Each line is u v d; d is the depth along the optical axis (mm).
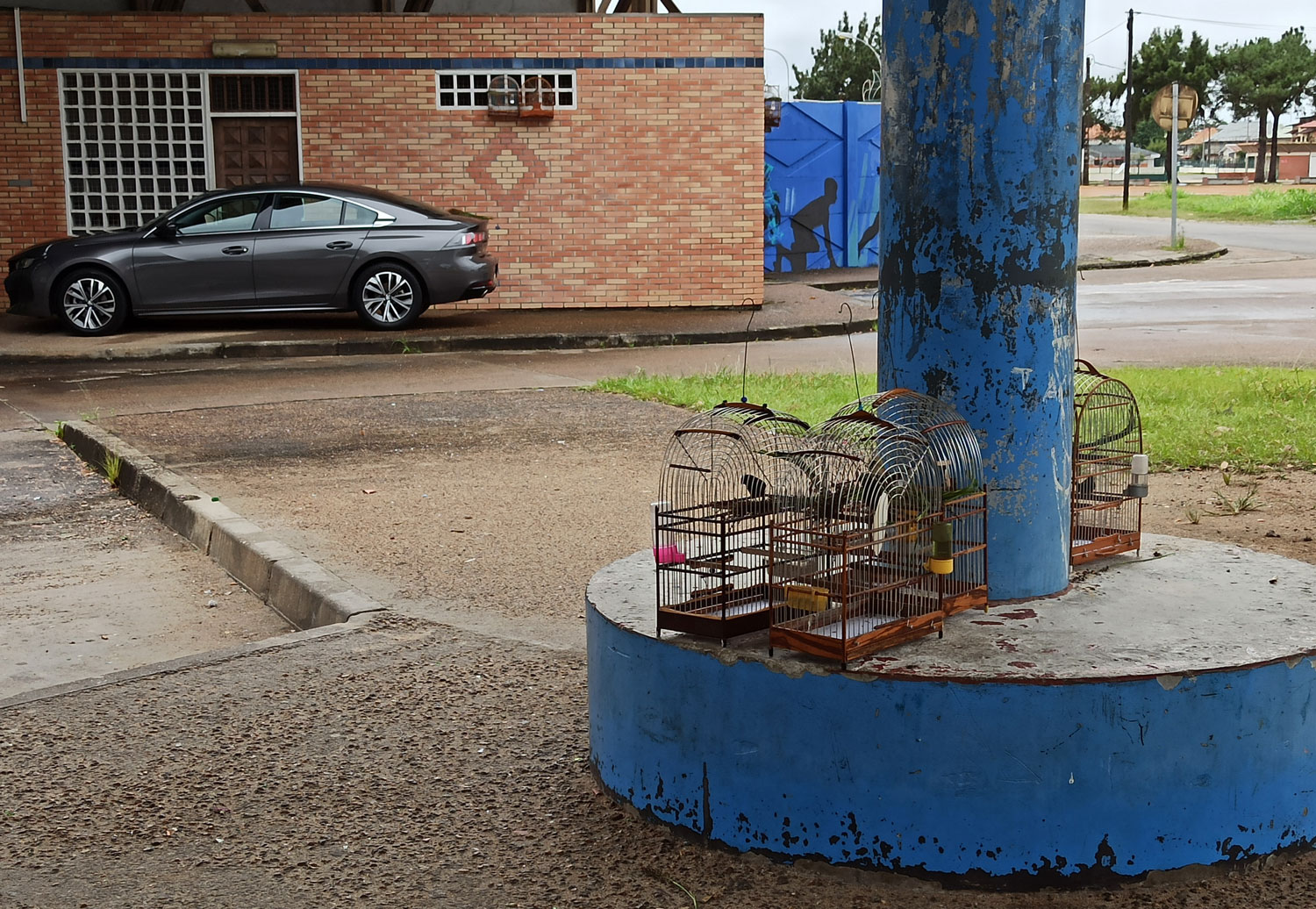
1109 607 3865
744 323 17891
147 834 3873
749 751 3531
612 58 18969
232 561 7281
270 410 11945
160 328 17578
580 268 19453
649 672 3723
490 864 3637
